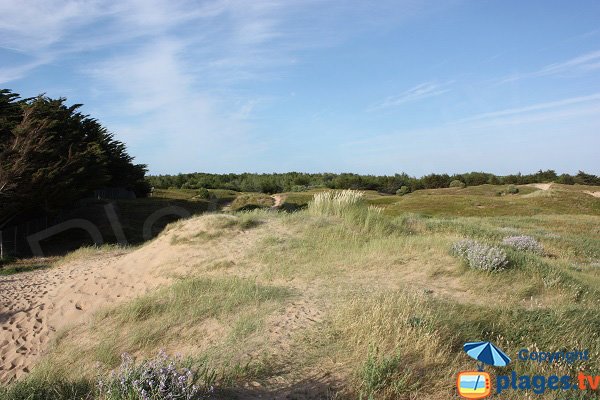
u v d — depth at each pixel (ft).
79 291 36.99
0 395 14.70
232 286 28.14
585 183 251.80
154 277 37.32
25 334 28.68
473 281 28.12
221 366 16.78
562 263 43.06
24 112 77.97
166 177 284.20
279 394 14.64
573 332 19.47
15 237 75.51
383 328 18.51
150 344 21.53
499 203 126.21
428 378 15.51
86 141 114.83
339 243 39.22
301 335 19.58
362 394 14.47
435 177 275.18
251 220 47.06
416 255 33.53
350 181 278.26
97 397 13.56
